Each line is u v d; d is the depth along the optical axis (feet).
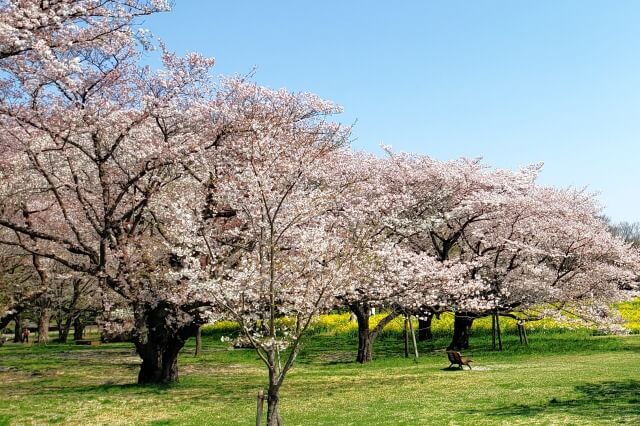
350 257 37.63
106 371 81.82
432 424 38.14
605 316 90.22
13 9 36.81
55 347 128.36
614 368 61.62
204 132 58.13
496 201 79.46
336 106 66.03
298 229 46.09
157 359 62.80
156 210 56.90
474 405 44.50
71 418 44.60
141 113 53.98
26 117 50.14
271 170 45.96
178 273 42.88
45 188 53.36
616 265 93.15
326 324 127.44
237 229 47.91
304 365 81.41
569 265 89.86
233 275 39.47
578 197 99.09
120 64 53.36
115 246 55.77
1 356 106.11
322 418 42.29
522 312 88.43
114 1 41.04
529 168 101.09
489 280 82.12
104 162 54.44
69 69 41.11
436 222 76.38
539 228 85.46
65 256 76.07
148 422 42.75
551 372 60.59
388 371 70.69
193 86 56.49
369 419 41.04
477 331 108.58
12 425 42.34
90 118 50.96
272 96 63.52
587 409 39.93
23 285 72.59
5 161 52.60
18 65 42.50
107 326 57.88
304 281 37.32
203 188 57.06
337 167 71.87
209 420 43.09
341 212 68.39
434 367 72.33
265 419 42.78
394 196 76.23
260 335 38.37
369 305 76.74
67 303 108.06
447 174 83.30
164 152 53.42
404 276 65.00
